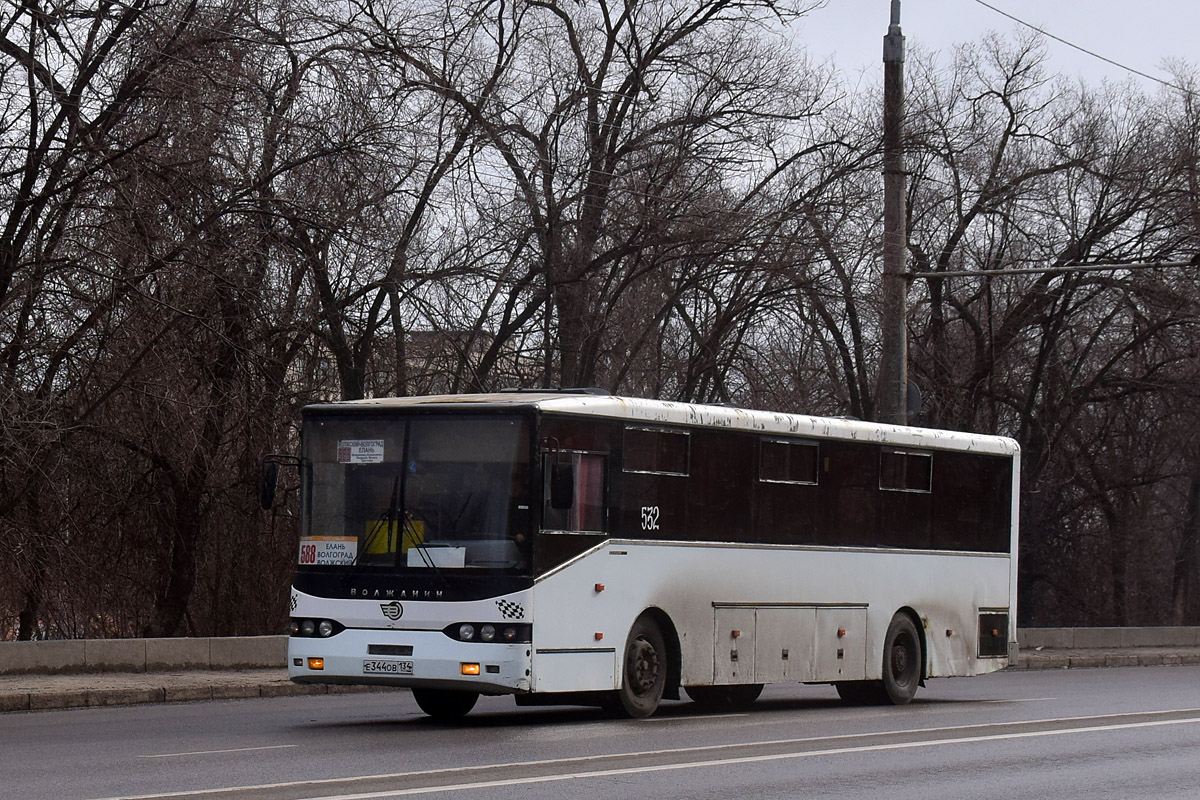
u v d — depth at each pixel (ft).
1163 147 145.59
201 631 102.37
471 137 102.27
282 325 87.35
